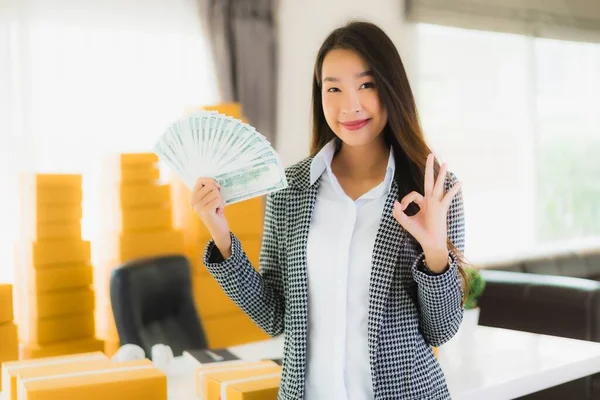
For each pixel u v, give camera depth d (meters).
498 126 5.22
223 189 1.36
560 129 5.52
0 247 3.23
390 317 1.29
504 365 1.96
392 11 4.61
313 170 1.39
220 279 1.37
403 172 1.36
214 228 1.34
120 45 3.58
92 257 3.49
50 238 2.69
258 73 3.98
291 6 4.15
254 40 3.97
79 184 2.80
